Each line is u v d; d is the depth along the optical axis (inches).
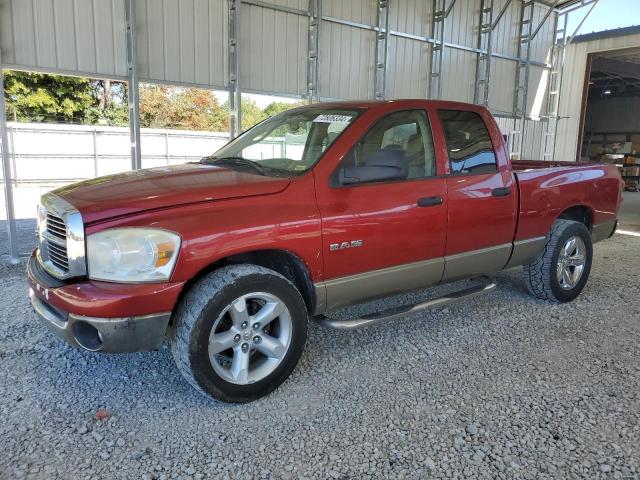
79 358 130.6
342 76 369.1
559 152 612.4
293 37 339.3
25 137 695.1
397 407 109.3
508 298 184.7
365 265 125.2
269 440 97.1
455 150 144.4
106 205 99.4
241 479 86.1
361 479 86.5
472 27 442.9
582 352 138.5
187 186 108.6
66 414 104.8
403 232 130.3
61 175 728.3
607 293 193.3
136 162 282.2
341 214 118.9
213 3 300.4
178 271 98.8
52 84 932.6
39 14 246.4
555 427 102.2
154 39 283.6
